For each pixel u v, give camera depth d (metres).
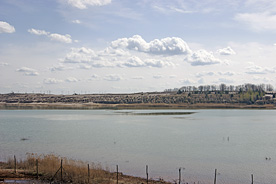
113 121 112.88
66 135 72.75
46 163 34.22
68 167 32.47
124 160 44.22
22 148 54.38
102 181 30.23
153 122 108.31
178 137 68.75
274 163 42.75
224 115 147.25
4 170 32.59
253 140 64.31
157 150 52.12
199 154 48.91
